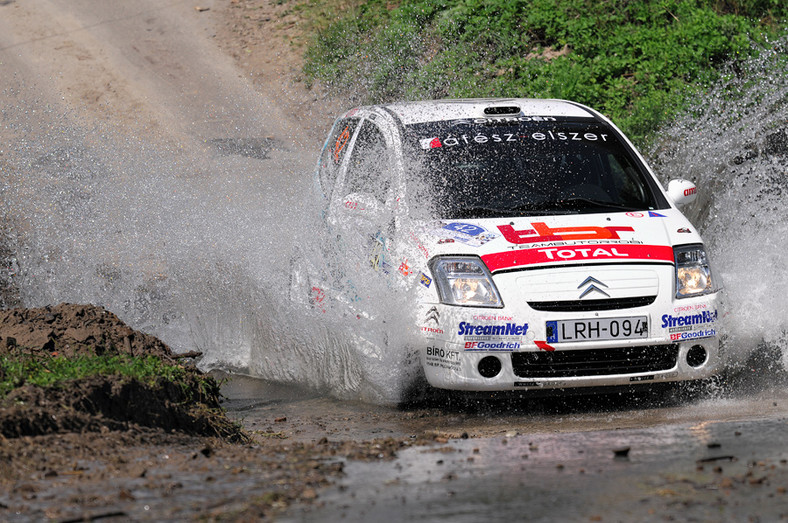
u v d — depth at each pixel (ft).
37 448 51.55
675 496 42.80
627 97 165.27
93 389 58.65
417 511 41.86
